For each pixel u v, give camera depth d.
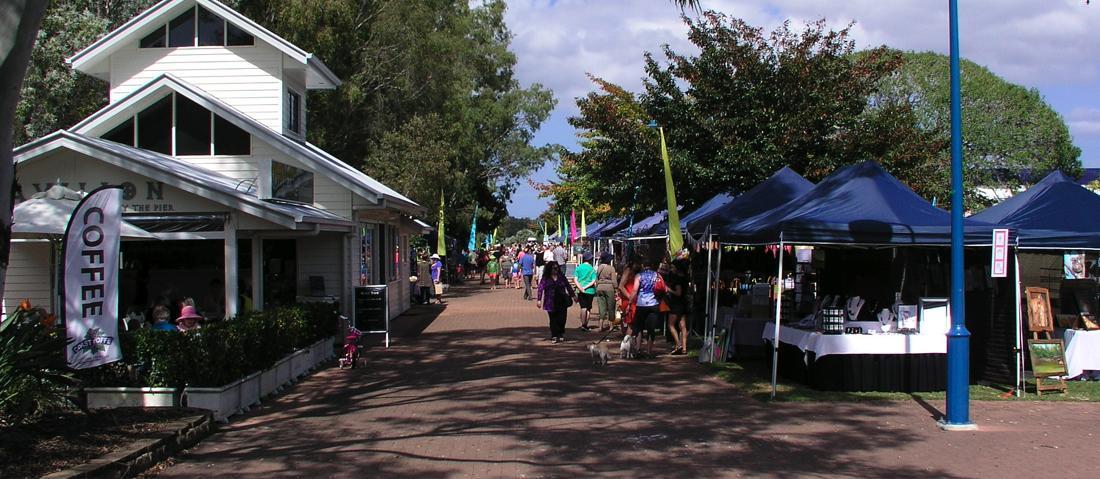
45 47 23.31
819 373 10.99
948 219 10.72
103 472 6.54
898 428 8.77
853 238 10.42
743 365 13.45
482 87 46.69
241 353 9.78
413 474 7.11
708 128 18.59
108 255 8.10
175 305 14.35
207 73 18.81
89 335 7.98
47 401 7.90
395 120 34.31
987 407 9.91
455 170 37.28
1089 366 11.41
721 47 19.12
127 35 18.53
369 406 10.34
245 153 17.06
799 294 14.48
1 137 6.54
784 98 18.61
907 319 11.10
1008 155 42.59
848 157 18.59
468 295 33.09
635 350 14.66
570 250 46.41
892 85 41.00
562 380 12.15
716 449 7.90
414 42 32.44
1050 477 6.83
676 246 14.68
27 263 15.82
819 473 7.02
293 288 17.44
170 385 9.18
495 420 9.35
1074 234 11.10
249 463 7.52
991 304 11.43
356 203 17.73
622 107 20.73
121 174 12.85
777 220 11.27
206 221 12.80
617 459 7.55
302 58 18.53
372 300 16.28
